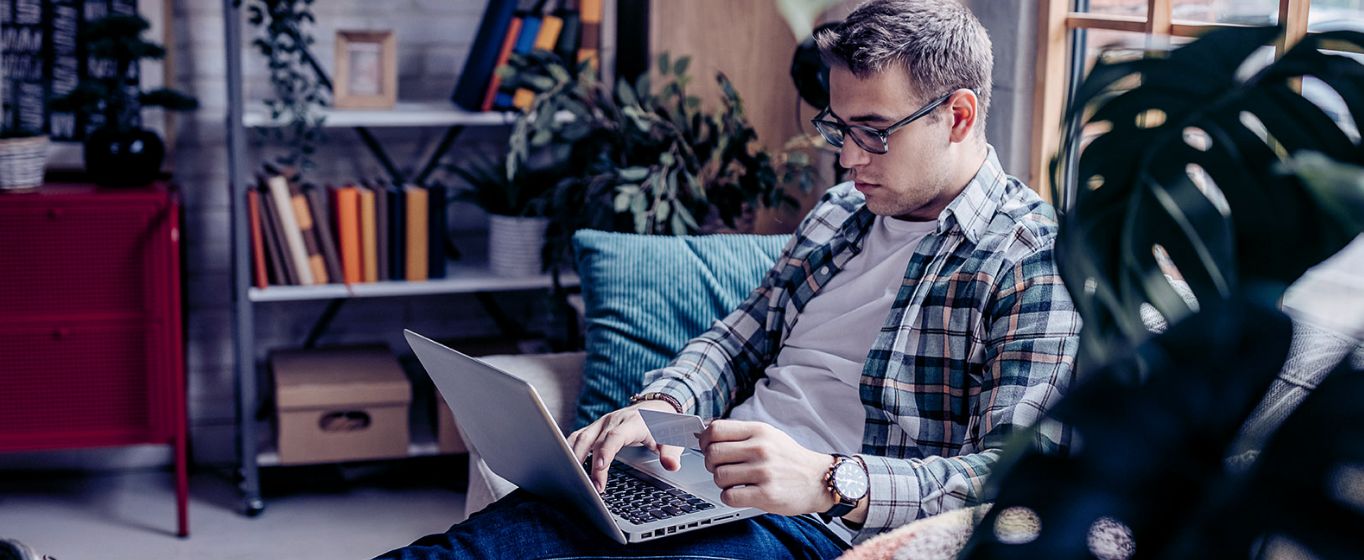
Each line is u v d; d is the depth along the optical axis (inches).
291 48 120.6
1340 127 21.0
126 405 117.3
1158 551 20.6
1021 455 22.6
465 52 135.5
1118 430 20.9
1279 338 20.8
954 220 68.9
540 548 60.1
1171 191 21.2
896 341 68.3
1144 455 20.7
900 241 73.1
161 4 124.7
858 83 67.5
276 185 120.0
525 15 123.0
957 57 67.4
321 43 131.7
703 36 119.1
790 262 80.3
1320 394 19.9
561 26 122.3
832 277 77.2
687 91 119.9
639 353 86.0
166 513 124.6
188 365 134.8
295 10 129.6
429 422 130.8
